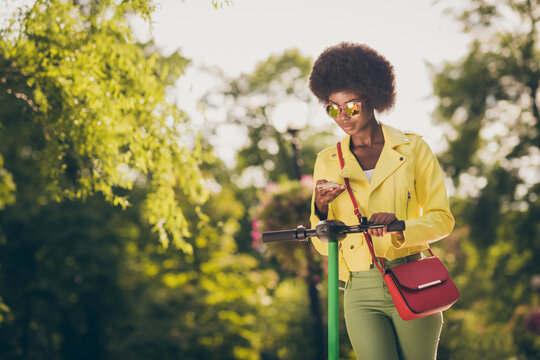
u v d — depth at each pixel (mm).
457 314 12977
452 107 20328
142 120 5344
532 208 19078
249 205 25453
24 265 16125
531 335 18125
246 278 18641
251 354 17422
